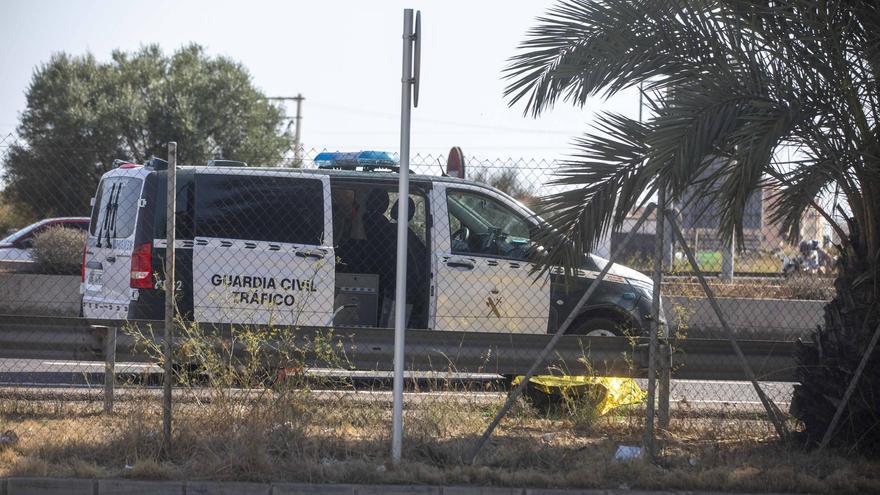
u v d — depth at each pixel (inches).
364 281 892.0
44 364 913.5
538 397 782.5
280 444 616.7
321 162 963.3
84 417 701.9
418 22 604.7
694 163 599.8
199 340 681.0
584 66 665.6
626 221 697.0
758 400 933.8
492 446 649.6
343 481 569.9
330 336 713.6
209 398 658.2
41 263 1596.9
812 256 1418.6
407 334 758.5
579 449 652.1
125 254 863.7
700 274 698.2
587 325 922.7
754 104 614.5
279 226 874.1
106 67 3809.1
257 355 691.4
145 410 663.1
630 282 931.3
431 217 900.6
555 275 702.5
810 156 671.8
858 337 671.1
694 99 616.1
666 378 730.8
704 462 634.8
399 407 600.7
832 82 650.8
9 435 628.4
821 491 587.2
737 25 656.4
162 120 3609.7
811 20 642.8
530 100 695.1
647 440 657.0
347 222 904.9
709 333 1341.0
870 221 673.6
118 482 545.3
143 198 852.0
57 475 554.6
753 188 626.5
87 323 725.9
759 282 1457.9
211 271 852.0
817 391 684.1
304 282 867.4
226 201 866.8
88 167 1706.4
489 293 900.0
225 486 550.9
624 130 642.2
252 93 3843.5
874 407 665.6
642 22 666.2
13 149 885.8
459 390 804.0
